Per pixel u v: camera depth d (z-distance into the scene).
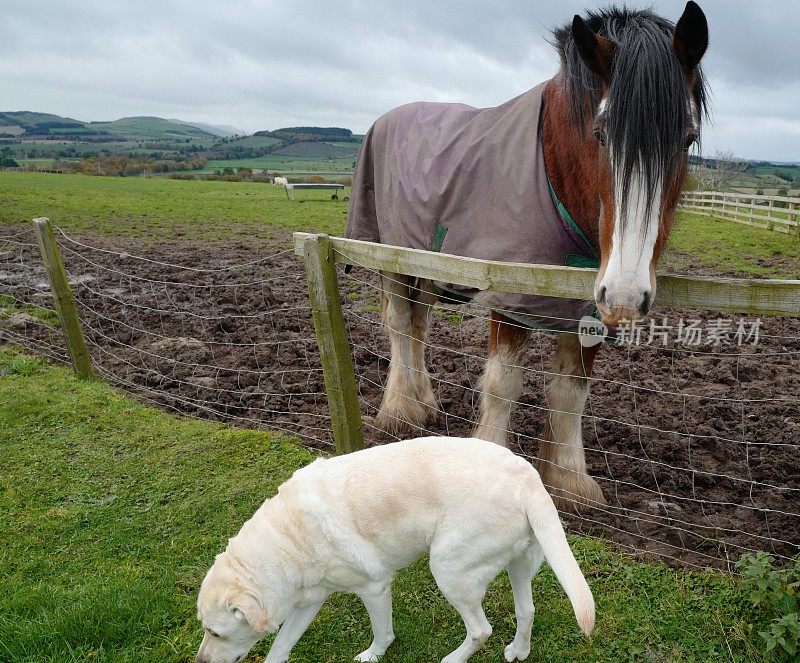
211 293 9.19
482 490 2.40
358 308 8.41
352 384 3.94
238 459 4.32
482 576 2.44
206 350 6.54
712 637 2.72
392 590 3.10
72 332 5.65
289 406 5.24
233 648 2.51
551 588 3.09
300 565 2.49
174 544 3.45
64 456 4.39
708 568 3.14
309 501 2.52
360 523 2.48
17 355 6.31
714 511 3.73
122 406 5.15
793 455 4.30
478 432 3.88
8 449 4.47
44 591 3.04
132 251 13.28
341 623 2.93
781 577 2.74
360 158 5.00
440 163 3.85
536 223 3.34
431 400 5.21
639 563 3.21
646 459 4.17
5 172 42.50
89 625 2.80
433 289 4.80
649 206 2.62
